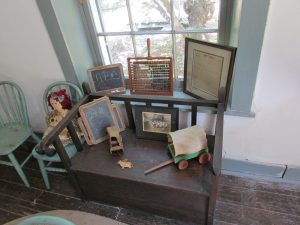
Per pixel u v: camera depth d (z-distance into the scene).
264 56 1.18
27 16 1.39
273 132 1.42
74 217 0.90
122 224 0.88
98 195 1.54
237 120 1.43
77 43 1.51
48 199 1.69
